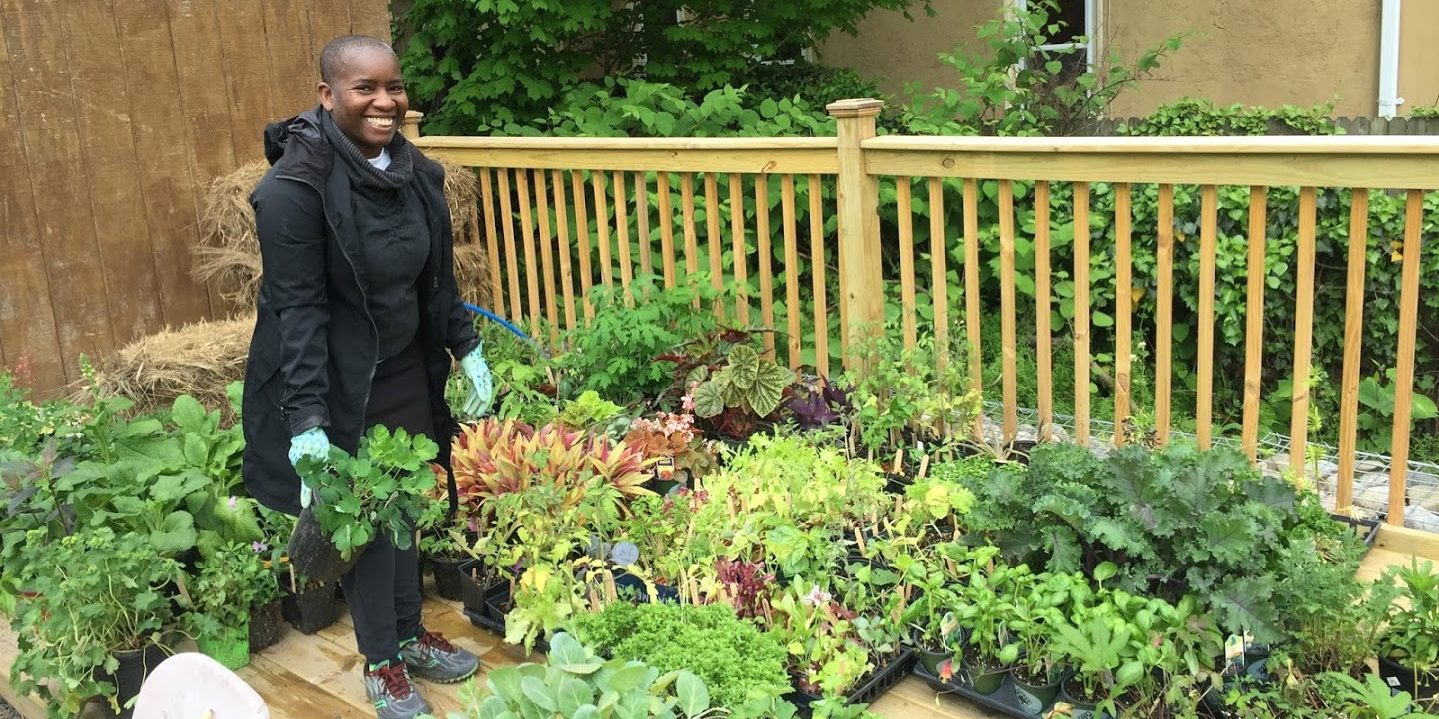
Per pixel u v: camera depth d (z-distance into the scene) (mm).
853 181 4012
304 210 2373
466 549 3326
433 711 2848
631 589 3082
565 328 5660
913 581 2842
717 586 2949
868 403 3920
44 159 4418
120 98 4594
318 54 5191
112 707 2857
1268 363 5750
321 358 2457
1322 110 6590
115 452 3506
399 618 2918
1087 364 3729
